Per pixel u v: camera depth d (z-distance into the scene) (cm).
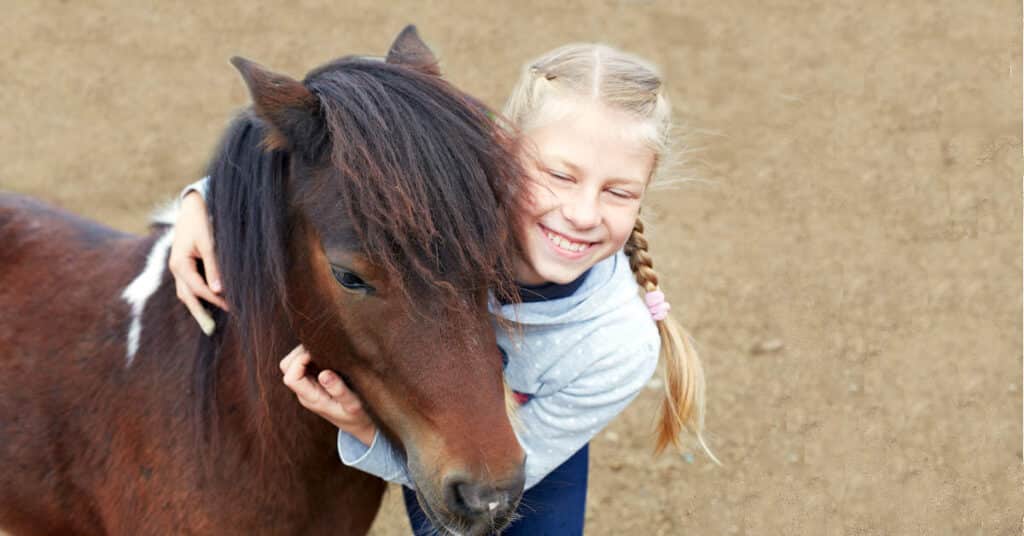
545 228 205
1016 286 479
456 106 178
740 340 451
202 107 619
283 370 198
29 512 247
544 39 715
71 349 237
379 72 180
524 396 229
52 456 237
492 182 176
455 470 177
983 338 447
